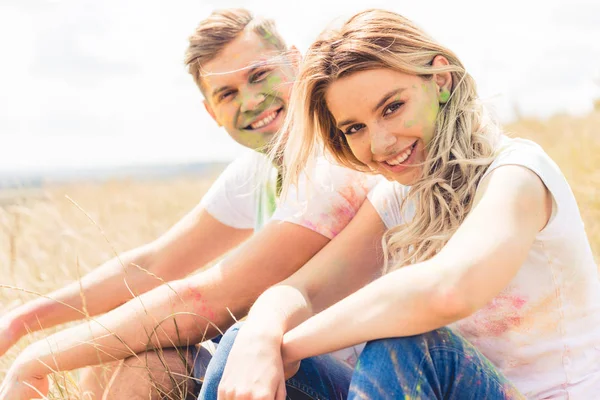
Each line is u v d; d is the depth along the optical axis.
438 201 2.00
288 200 2.34
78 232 4.14
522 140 1.95
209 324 2.29
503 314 1.95
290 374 1.99
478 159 1.92
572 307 1.94
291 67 2.69
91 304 2.63
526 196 1.80
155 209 5.43
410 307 1.71
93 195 5.89
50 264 3.79
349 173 2.34
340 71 1.91
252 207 2.72
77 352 2.29
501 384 1.78
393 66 1.90
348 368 2.20
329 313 1.84
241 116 2.66
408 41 1.93
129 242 4.43
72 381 2.42
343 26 1.95
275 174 2.64
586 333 1.96
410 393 1.70
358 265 2.20
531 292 1.92
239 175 2.72
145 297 2.32
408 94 1.93
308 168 2.23
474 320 1.98
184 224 2.78
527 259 1.90
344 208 2.31
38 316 2.60
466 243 1.73
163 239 2.76
